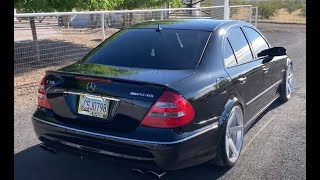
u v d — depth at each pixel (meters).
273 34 19.70
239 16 21.52
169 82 3.52
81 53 10.07
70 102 3.72
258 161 4.46
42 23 10.31
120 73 3.71
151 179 4.03
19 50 9.42
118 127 3.47
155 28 4.57
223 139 3.96
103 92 3.52
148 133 3.35
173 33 4.40
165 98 3.37
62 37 11.01
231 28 4.77
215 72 4.05
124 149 3.41
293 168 4.30
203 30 4.43
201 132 3.59
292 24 26.59
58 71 3.90
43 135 3.88
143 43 4.31
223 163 4.11
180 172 4.17
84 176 4.08
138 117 3.40
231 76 4.23
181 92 3.46
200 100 3.61
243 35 5.04
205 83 3.78
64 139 3.71
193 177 4.08
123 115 3.45
